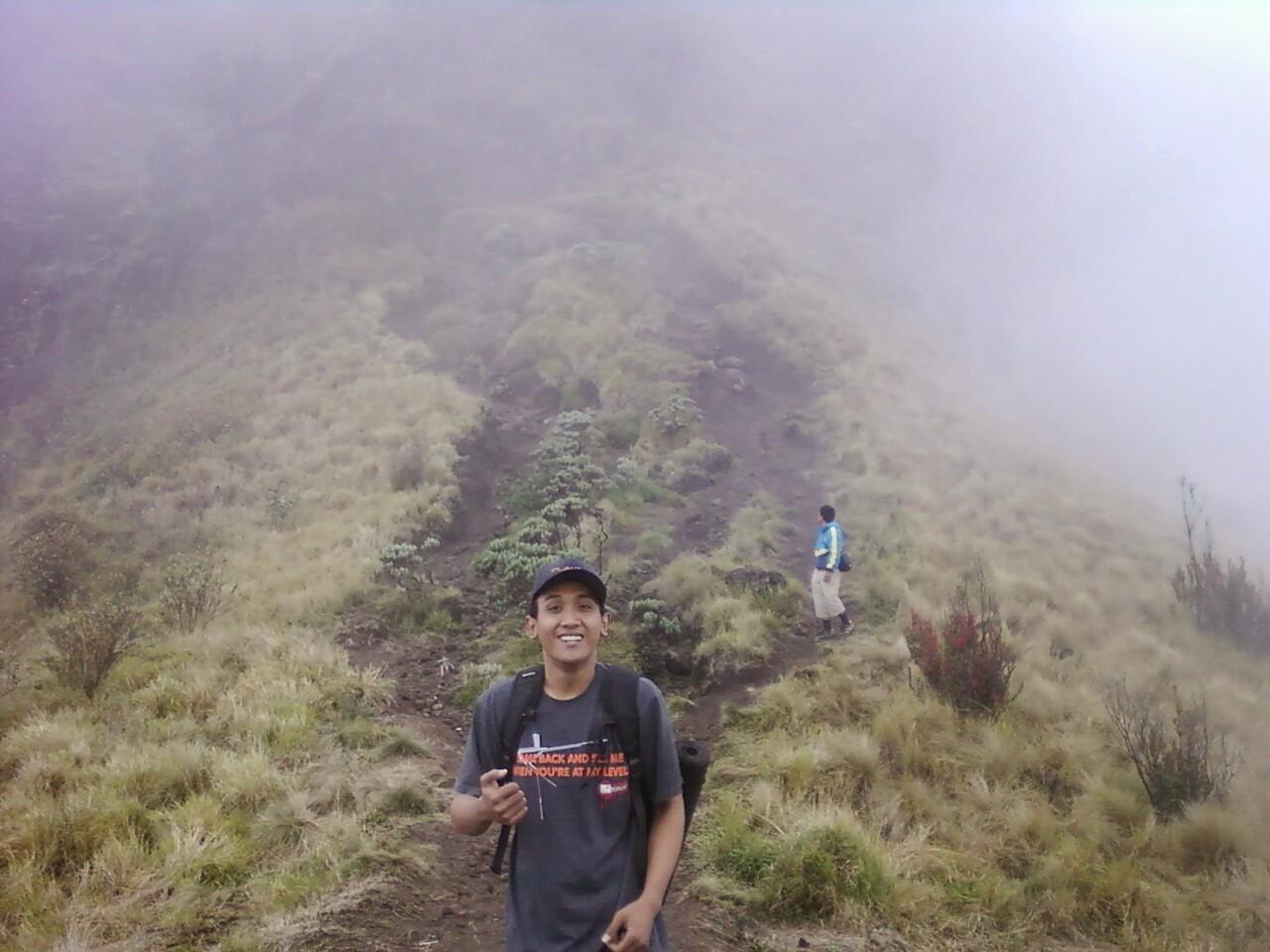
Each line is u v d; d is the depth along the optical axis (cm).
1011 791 625
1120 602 1003
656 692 232
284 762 628
